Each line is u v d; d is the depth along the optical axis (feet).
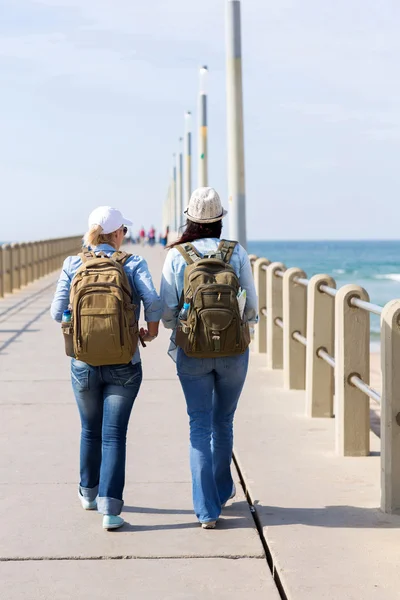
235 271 19.40
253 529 19.51
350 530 19.45
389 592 15.97
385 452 20.76
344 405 26.21
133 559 17.78
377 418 38.04
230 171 54.90
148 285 19.21
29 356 47.29
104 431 19.45
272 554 17.99
